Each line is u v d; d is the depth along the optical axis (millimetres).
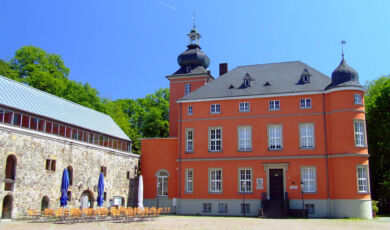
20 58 60312
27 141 31641
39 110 34781
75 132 39312
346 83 41000
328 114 42219
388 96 48031
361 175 39969
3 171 29094
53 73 62500
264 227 28906
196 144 46125
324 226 30031
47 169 33906
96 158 40906
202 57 57000
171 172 47625
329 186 41031
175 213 45625
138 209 34875
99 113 48094
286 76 46188
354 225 31016
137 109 78000
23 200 30875
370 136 49938
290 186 42188
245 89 45969
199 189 45156
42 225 27000
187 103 47344
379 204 51000
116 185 44250
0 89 31859
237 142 44719
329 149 41656
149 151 49000
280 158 42906
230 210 43625
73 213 30547
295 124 43125
